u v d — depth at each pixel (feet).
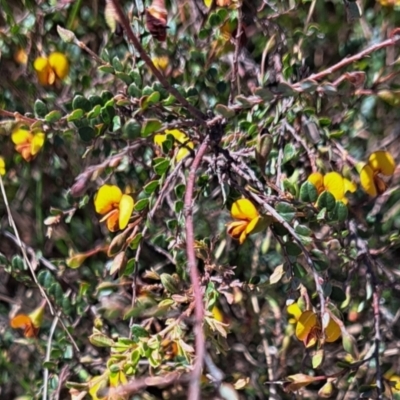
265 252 2.37
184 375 2.21
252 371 2.43
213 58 2.34
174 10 2.36
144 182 2.37
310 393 2.41
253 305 2.40
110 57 2.36
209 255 2.24
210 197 2.37
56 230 2.44
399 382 2.31
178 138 2.27
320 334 2.20
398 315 2.39
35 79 2.40
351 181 2.28
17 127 2.27
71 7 2.39
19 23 2.39
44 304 2.37
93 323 2.42
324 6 2.34
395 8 2.37
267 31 2.35
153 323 2.42
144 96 2.18
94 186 2.40
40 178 2.43
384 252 2.34
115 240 2.21
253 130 2.26
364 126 2.40
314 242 2.25
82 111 2.20
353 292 2.38
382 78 2.35
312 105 2.33
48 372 2.38
